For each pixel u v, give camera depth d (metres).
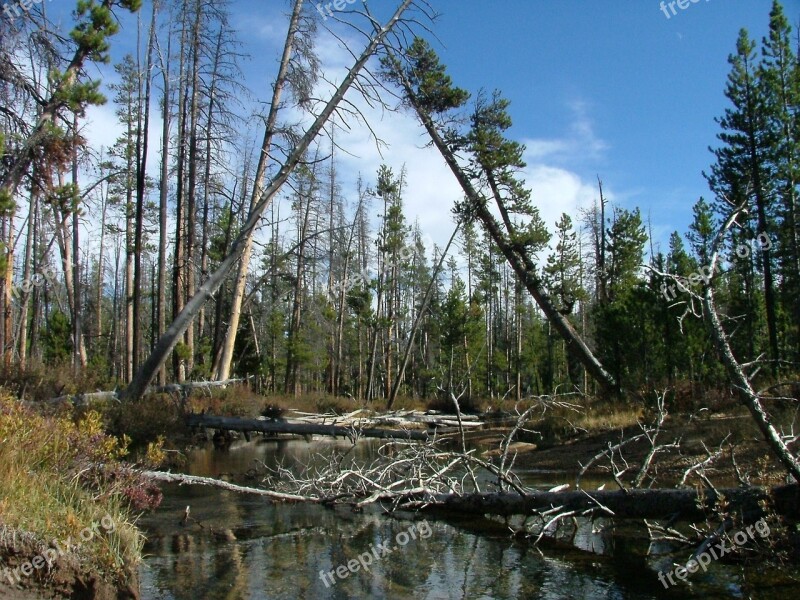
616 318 20.14
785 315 24.91
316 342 39.62
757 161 25.12
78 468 8.02
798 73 25.19
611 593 6.91
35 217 25.41
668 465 13.14
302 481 11.68
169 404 17.41
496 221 28.08
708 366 17.89
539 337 49.78
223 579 7.38
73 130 13.66
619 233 35.78
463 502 10.77
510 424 23.17
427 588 7.20
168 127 23.34
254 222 15.33
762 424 7.43
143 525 9.61
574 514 9.38
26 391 16.22
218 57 21.75
